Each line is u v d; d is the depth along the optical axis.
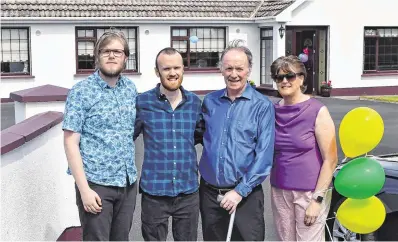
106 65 4.34
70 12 22.69
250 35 24.73
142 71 23.67
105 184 4.34
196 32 24.22
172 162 4.54
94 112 4.33
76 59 22.91
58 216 6.04
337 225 5.77
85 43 23.05
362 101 21.97
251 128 4.51
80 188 4.24
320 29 24.55
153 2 24.19
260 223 4.66
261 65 24.92
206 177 4.63
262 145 4.47
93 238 4.36
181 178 4.57
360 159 4.57
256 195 4.61
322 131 4.44
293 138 4.48
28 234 4.80
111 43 4.34
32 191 4.95
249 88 4.64
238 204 4.59
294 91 4.49
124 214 4.52
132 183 4.50
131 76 23.50
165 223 4.64
